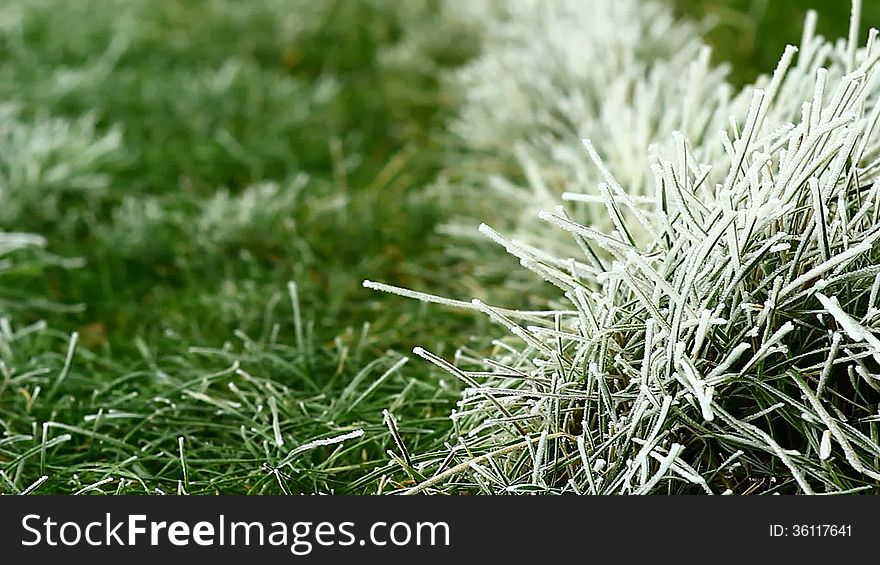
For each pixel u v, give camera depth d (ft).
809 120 1.52
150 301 2.04
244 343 1.89
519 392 1.53
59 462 1.69
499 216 2.11
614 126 1.87
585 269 1.57
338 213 2.17
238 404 1.70
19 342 1.90
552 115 2.19
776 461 1.53
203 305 1.99
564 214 1.54
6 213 2.14
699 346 1.46
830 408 1.51
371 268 2.07
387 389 1.78
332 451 1.68
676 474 1.52
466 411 1.63
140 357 1.91
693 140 1.80
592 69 2.15
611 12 2.36
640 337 1.53
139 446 1.73
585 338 1.53
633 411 1.50
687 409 1.51
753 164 1.48
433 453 1.60
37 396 1.78
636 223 1.81
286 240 2.11
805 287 1.50
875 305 1.49
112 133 2.42
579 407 1.54
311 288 2.01
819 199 1.45
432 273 2.05
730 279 1.49
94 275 2.09
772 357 1.51
